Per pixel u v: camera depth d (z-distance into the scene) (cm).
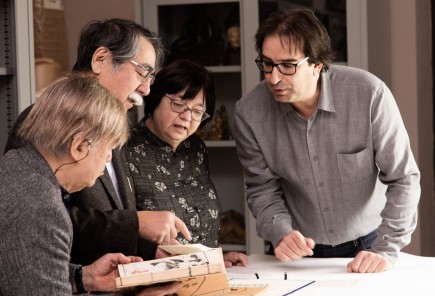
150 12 420
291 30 255
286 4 402
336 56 399
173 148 280
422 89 452
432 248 477
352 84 278
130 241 215
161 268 189
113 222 213
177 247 213
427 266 266
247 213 414
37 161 176
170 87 270
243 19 408
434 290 232
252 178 298
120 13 463
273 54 257
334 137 279
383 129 274
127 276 186
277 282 242
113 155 242
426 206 459
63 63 450
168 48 421
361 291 231
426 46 465
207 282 205
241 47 411
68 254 173
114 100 185
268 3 405
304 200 293
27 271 166
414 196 280
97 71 230
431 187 473
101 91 183
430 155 471
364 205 290
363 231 294
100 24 235
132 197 246
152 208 268
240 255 278
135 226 215
